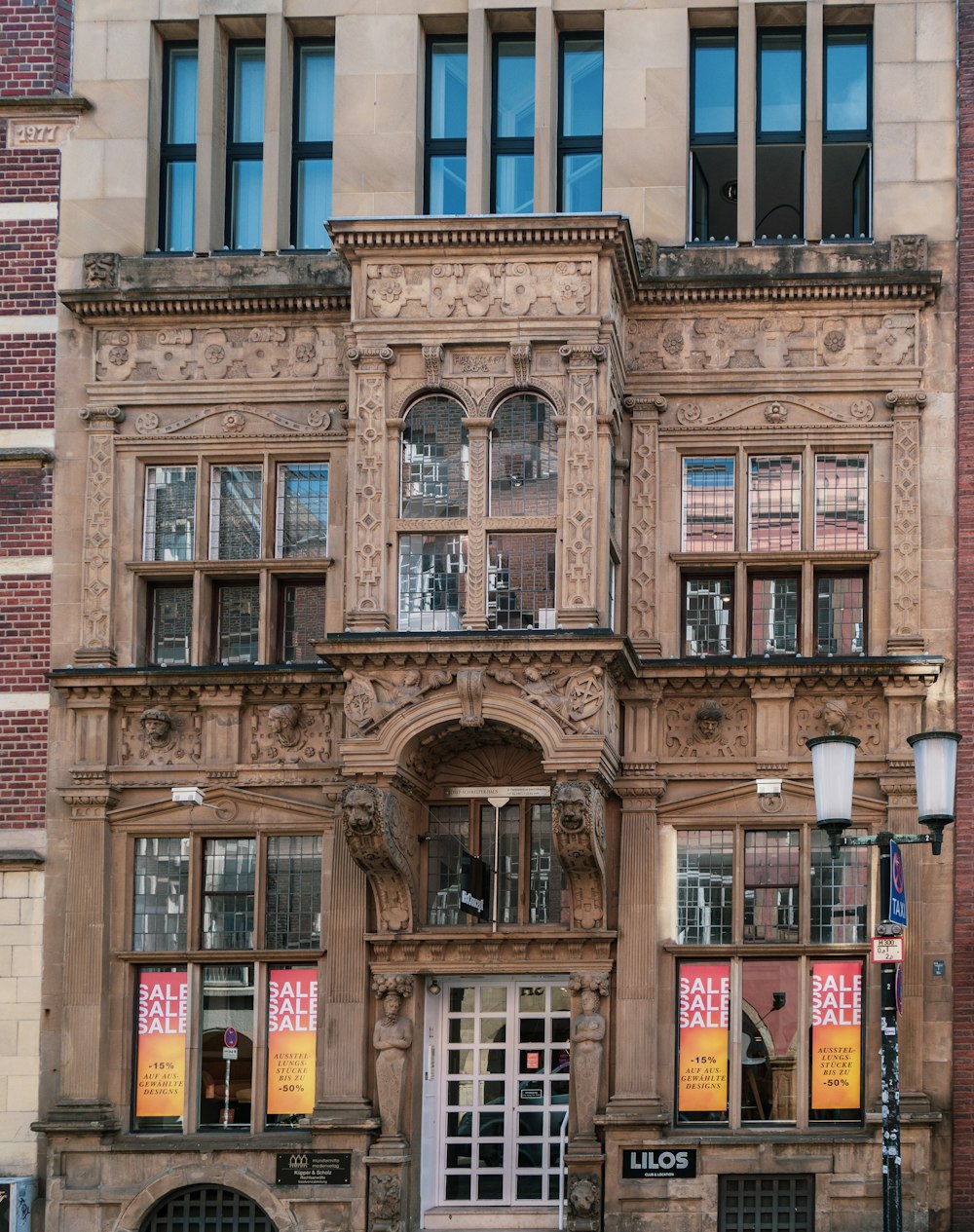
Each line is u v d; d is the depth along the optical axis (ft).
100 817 76.28
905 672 73.72
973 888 72.95
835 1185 71.51
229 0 80.64
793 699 74.95
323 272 78.74
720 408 76.89
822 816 55.01
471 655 71.10
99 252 79.71
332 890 74.79
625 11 79.00
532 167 79.92
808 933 74.02
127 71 81.00
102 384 78.84
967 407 75.51
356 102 79.36
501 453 73.15
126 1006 75.56
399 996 73.72
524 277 73.31
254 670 75.72
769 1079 73.61
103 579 77.71
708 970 74.43
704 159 79.36
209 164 79.92
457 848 76.18
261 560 77.30
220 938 76.02
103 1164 74.02
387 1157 72.18
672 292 76.89
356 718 71.51
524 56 80.79
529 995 76.13
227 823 76.13
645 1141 72.23
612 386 73.56
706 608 76.89
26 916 76.38
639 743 75.05
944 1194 71.56
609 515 72.74
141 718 76.95
